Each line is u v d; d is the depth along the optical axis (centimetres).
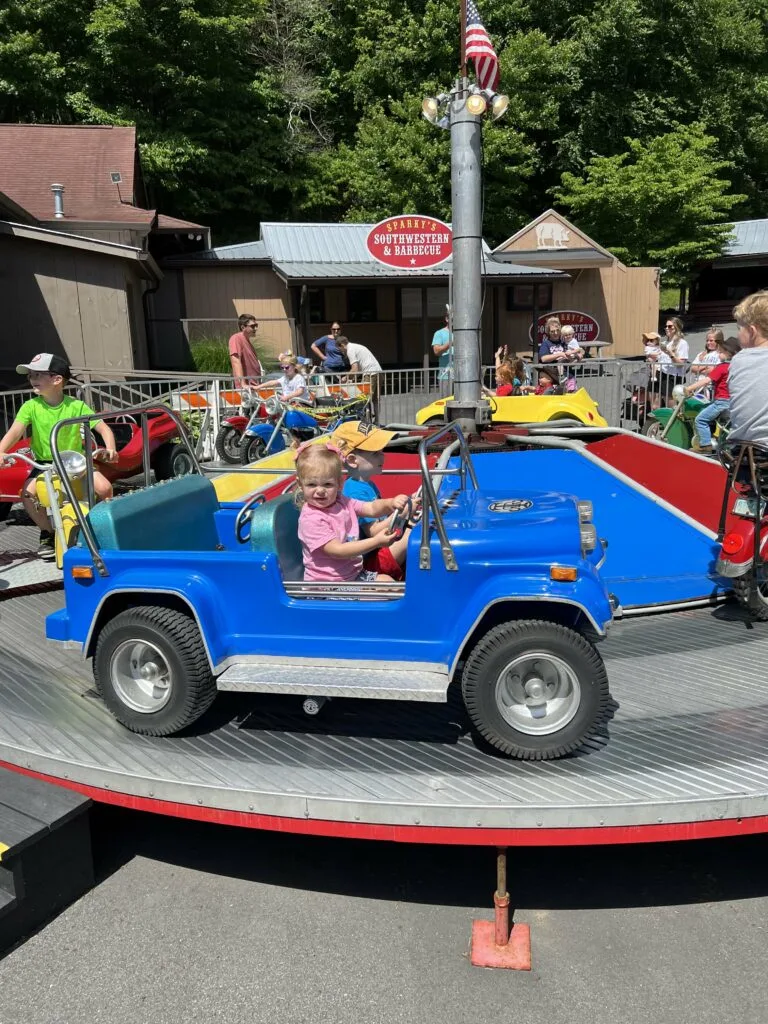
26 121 2639
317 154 2991
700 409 938
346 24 3131
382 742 315
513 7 2931
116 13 2512
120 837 356
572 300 2147
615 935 292
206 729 329
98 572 328
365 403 1138
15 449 717
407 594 302
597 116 2944
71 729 327
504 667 291
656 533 469
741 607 450
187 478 405
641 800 265
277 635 316
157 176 2602
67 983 271
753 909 305
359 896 316
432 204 2688
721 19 3073
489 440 561
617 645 400
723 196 2834
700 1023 251
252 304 1958
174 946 288
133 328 1570
